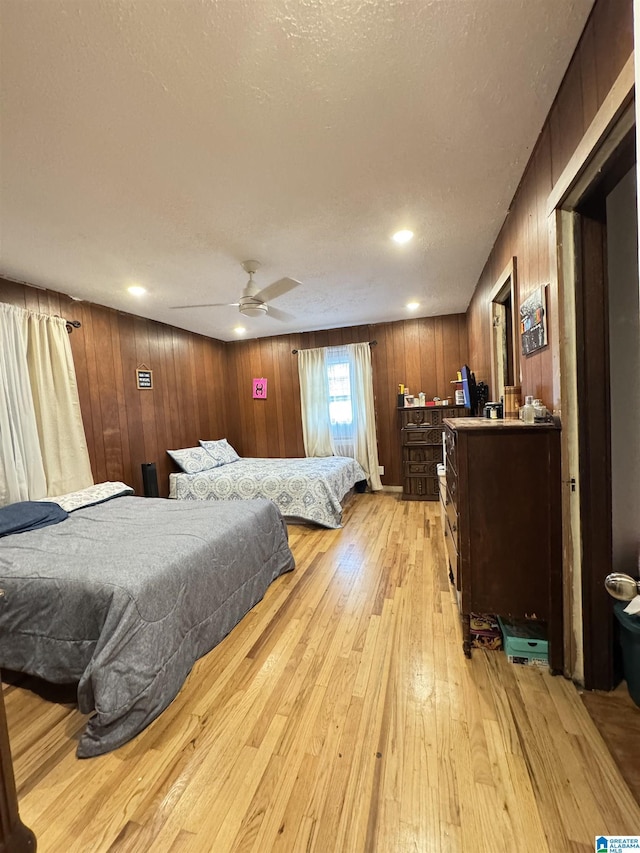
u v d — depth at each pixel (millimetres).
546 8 1083
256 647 1920
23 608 1614
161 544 1938
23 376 2836
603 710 1426
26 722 1511
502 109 1451
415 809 1101
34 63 1152
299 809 1118
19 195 1833
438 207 2160
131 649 1449
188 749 1342
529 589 1663
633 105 950
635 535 1632
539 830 1031
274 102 1350
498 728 1363
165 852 1024
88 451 3500
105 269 2787
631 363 1587
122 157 1605
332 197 2000
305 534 3689
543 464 1619
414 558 2959
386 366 5180
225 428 5789
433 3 1047
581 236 1445
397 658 1781
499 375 2771
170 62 1173
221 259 2734
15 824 879
